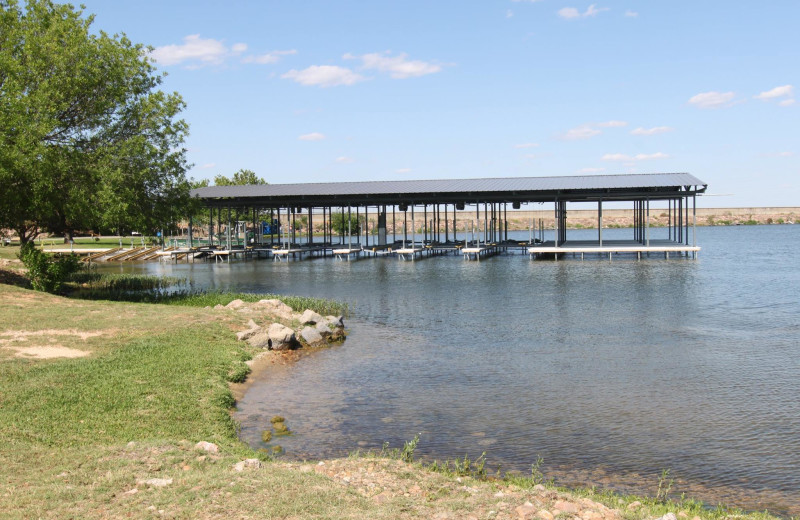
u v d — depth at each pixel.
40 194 26.92
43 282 29.03
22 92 28.09
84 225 31.44
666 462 10.89
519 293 35.06
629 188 54.50
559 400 14.59
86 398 12.55
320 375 17.12
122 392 13.12
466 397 14.94
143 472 8.94
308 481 8.80
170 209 34.62
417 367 18.02
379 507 8.02
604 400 14.55
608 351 19.94
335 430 12.65
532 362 18.52
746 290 35.28
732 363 18.06
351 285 40.25
